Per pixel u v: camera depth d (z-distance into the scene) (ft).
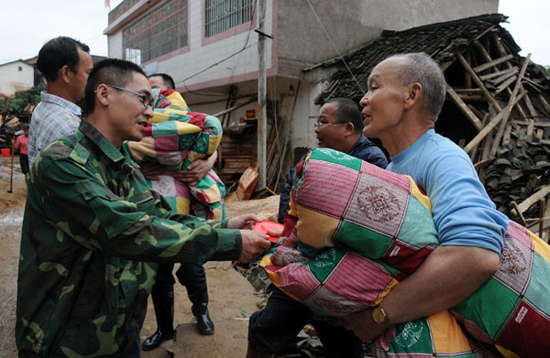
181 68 42.19
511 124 23.97
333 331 6.57
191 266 8.25
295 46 30.81
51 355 4.15
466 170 3.81
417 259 3.59
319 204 3.67
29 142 6.70
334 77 31.40
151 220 4.07
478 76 26.08
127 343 4.49
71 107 6.57
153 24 47.14
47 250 4.10
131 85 4.54
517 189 20.36
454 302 3.47
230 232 4.42
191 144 7.32
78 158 4.02
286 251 4.37
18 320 4.28
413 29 32.27
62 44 6.40
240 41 33.99
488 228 3.40
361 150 7.67
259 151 28.43
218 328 9.02
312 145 31.76
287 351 8.30
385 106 4.40
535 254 3.75
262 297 11.48
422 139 4.39
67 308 4.09
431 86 4.32
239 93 38.75
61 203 3.91
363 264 3.74
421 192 4.00
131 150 6.97
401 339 3.67
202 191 7.88
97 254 4.25
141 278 4.60
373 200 3.59
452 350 3.54
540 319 3.45
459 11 42.01
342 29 33.45
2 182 36.35
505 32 26.99
